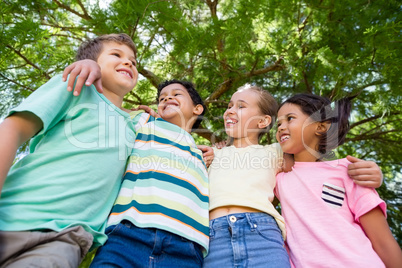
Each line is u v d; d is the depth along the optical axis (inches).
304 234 58.2
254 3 117.1
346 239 54.7
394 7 126.3
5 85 96.0
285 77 156.9
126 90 63.6
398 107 135.3
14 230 40.1
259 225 58.3
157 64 119.8
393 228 153.9
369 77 108.3
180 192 56.0
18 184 44.0
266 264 54.2
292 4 124.4
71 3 122.3
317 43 131.1
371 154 166.9
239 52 131.8
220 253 55.6
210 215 61.2
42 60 90.6
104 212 51.4
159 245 48.8
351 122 161.6
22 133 42.8
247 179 65.2
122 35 69.6
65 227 42.9
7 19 94.6
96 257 48.0
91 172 49.0
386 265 54.6
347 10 126.4
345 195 60.6
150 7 96.1
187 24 108.5
